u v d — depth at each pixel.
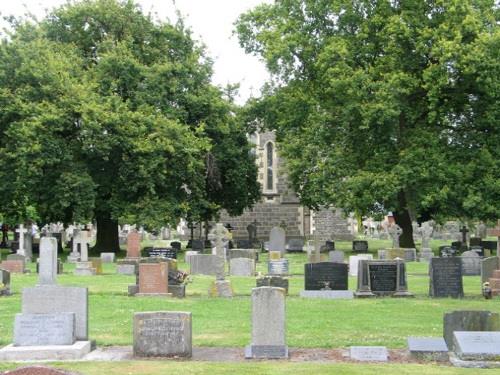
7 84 38.28
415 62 39.00
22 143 35.88
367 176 37.28
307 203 44.62
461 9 36.84
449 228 66.38
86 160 39.47
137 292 22.08
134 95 40.97
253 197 48.94
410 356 12.69
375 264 22.16
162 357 12.98
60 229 60.56
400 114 38.97
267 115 45.47
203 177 43.06
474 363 12.07
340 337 14.87
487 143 39.09
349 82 37.03
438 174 36.84
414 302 20.62
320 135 39.56
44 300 13.77
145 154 38.28
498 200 37.94
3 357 12.66
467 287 24.41
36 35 40.75
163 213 39.09
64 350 12.84
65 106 37.50
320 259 33.03
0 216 46.78
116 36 43.16
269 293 13.08
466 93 39.47
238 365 12.10
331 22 42.12
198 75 43.78
